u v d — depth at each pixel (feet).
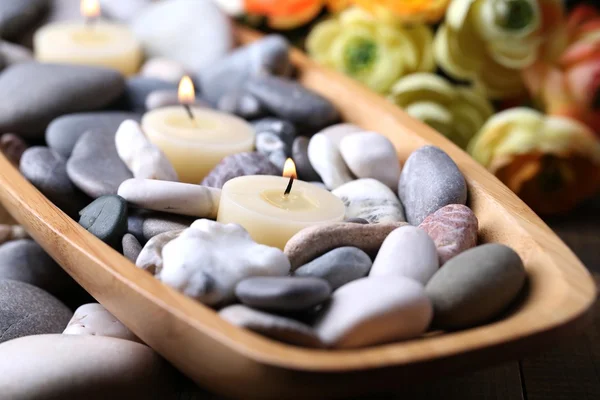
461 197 1.27
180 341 1.03
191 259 1.11
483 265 1.10
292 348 0.99
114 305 1.10
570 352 1.27
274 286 1.05
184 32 1.81
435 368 1.00
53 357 1.11
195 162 1.40
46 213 1.20
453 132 1.72
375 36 1.75
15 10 1.82
